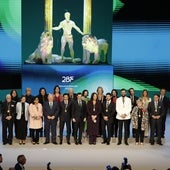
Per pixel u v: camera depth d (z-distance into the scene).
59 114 13.55
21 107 13.39
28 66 17.94
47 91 17.94
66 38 17.97
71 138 13.94
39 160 11.99
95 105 13.46
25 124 13.44
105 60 18.09
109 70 18.00
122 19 18.06
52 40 17.97
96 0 17.98
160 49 18.17
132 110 13.55
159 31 18.12
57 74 17.94
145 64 18.22
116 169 8.41
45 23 17.95
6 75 18.08
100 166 11.57
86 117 13.58
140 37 18.14
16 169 9.18
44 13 17.94
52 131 13.50
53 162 11.83
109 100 13.52
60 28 17.97
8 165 11.55
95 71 17.98
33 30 17.97
